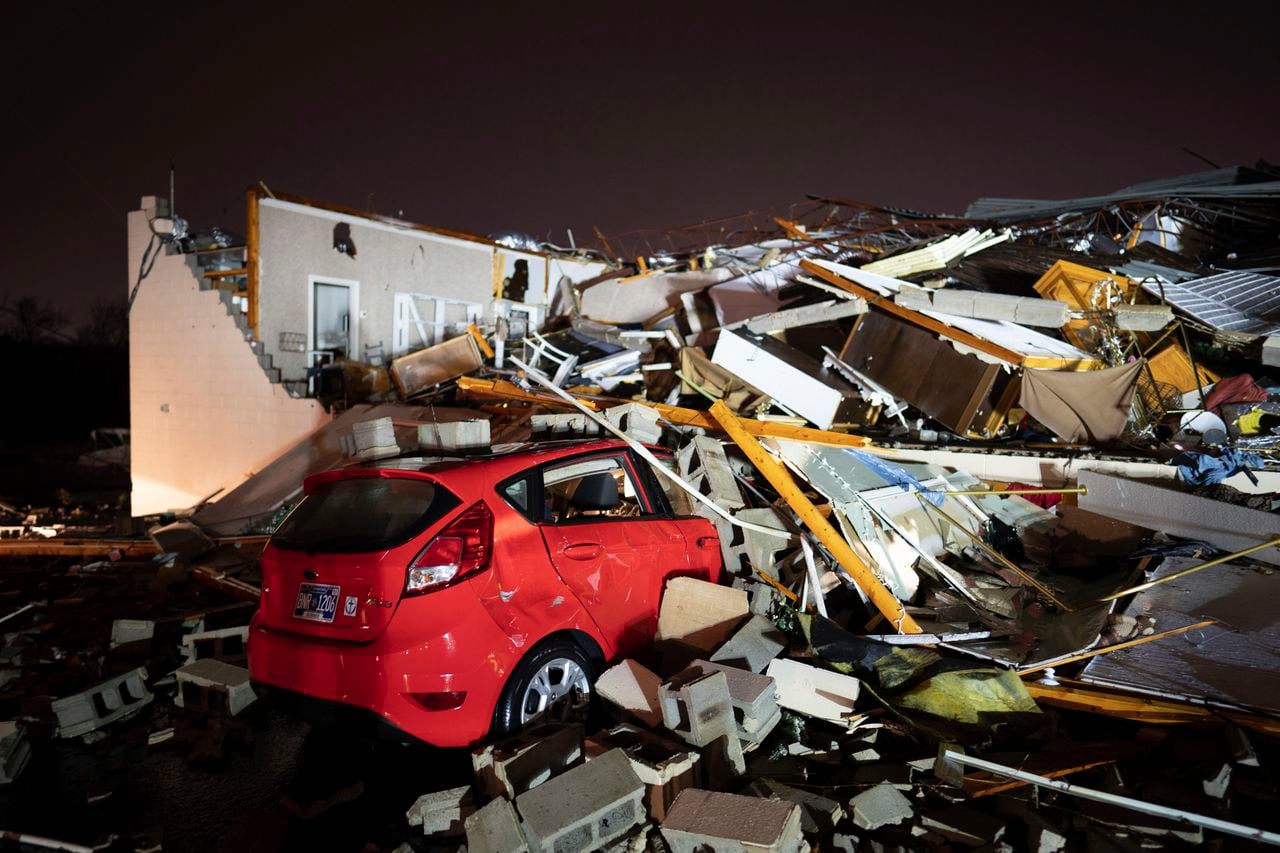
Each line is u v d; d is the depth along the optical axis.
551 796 3.26
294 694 3.91
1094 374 7.89
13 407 36.94
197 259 13.59
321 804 3.82
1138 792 3.64
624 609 4.66
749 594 5.13
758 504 7.16
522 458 4.43
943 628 5.64
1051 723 4.20
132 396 14.34
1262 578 5.39
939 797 3.74
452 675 3.71
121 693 5.05
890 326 9.61
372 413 11.23
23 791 4.15
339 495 4.29
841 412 8.99
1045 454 7.85
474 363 12.60
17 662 5.69
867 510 6.47
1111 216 14.77
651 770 3.47
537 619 4.07
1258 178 15.12
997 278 11.95
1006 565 6.38
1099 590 5.98
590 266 18.94
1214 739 3.90
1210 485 7.28
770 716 4.21
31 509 15.53
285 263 13.32
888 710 4.38
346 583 3.84
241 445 12.97
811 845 3.37
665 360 13.45
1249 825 3.41
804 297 13.44
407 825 3.75
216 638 5.60
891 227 16.17
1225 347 9.79
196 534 8.61
